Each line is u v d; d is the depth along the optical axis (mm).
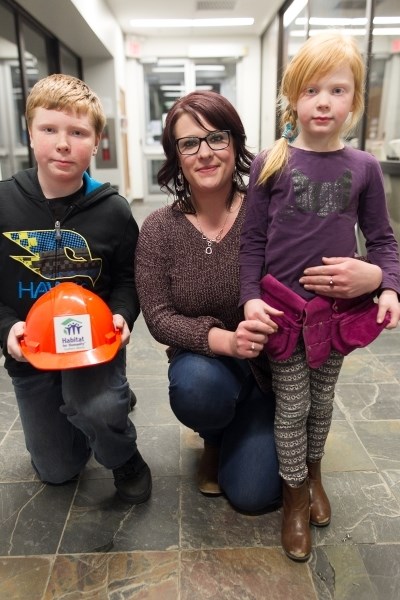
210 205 1224
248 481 1272
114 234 1289
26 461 1570
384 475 1479
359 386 2049
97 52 6539
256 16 7250
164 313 1245
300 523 1194
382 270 1107
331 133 1063
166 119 1190
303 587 1099
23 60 4105
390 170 3143
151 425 1775
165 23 7547
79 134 1141
